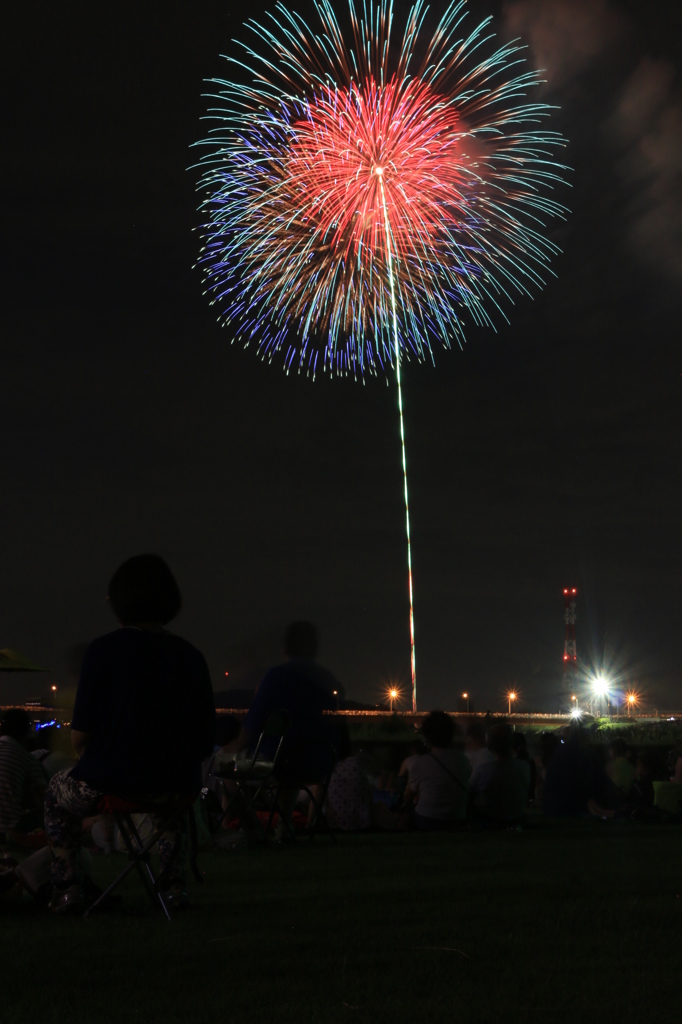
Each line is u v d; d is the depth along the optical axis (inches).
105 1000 110.5
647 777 468.1
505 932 148.6
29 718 279.7
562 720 2458.2
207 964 128.2
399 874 223.0
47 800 177.2
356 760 364.5
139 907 180.9
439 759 362.0
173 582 182.1
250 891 196.9
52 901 174.9
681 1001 111.5
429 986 117.3
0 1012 105.4
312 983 118.3
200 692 177.3
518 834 345.4
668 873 221.8
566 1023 103.2
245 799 307.9
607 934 147.4
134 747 169.9
